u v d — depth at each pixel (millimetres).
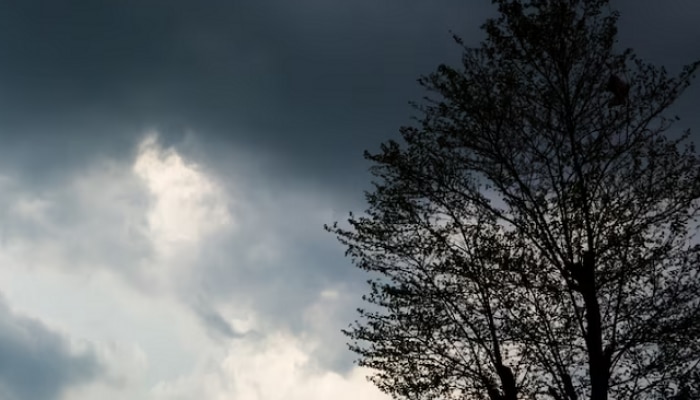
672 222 19266
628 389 18375
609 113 20156
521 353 19703
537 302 19688
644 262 19000
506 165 20562
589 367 18484
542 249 19656
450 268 20672
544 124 20516
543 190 20234
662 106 19828
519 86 20812
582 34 20312
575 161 19844
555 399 18750
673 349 18281
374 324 21797
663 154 19781
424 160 21359
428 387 20641
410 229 21859
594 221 19578
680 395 17828
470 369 20594
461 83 20656
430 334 20812
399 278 21875
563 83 20391
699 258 18953
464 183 21188
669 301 18656
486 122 20641
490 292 20188
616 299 19234
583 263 19094
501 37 20891
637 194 19797
